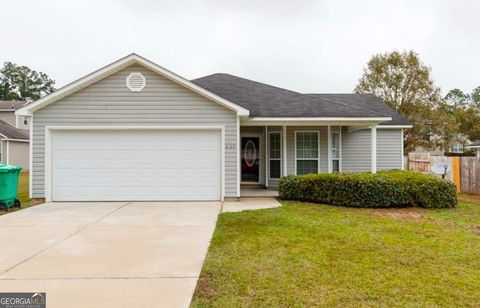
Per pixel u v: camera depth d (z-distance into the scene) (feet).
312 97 44.50
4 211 29.71
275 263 15.67
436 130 97.76
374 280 13.66
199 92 34.60
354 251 17.54
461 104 164.35
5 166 31.48
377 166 53.42
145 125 34.78
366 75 102.78
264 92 45.39
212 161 35.32
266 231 21.77
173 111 34.86
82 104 34.58
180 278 14.02
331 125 40.42
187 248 18.38
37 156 34.55
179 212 28.96
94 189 34.88
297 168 43.98
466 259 16.35
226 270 14.82
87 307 11.46
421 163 53.31
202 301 11.84
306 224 23.73
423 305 11.50
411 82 98.48
